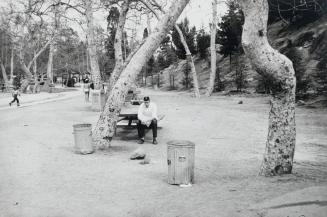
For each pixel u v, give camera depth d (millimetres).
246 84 37625
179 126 16047
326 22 32688
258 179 7023
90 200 6262
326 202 4828
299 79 25562
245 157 10164
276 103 7293
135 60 11211
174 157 7148
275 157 7336
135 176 7918
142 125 12203
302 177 7055
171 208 5688
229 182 7188
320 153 10367
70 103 28750
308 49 31766
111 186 7125
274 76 7027
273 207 4957
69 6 19875
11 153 10195
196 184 7262
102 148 11008
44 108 24188
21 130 14469
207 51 57250
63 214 5598
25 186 7102
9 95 41906
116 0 18656
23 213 5633
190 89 47094
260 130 14906
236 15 45219
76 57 101125
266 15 6945
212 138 13211
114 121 11164
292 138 7332
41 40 51688
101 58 74875
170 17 11203
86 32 21562
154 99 32188
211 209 5289
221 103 27250
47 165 8852
